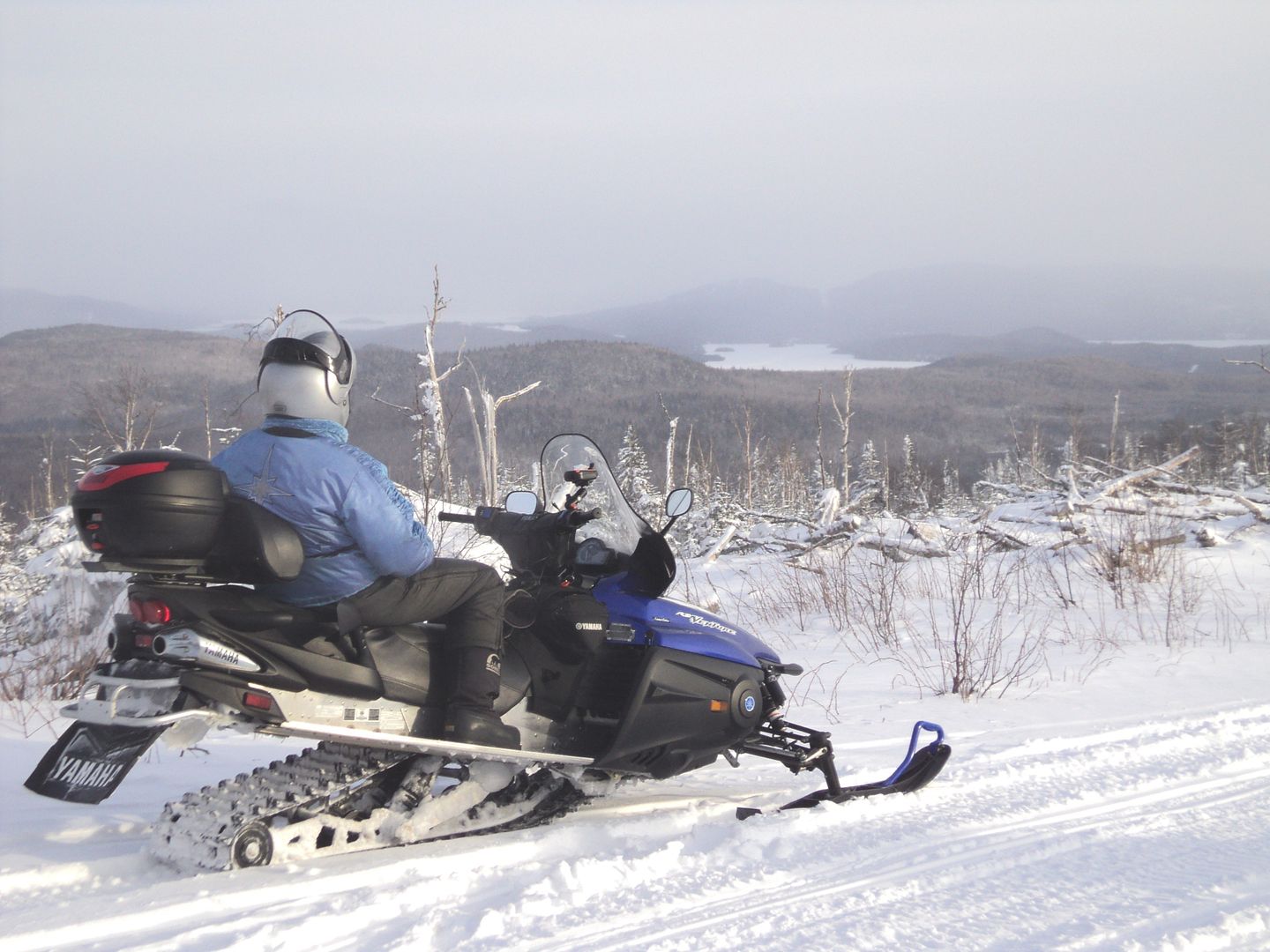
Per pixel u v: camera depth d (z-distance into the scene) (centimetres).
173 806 387
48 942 304
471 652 407
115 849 396
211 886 348
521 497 472
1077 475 1822
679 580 1270
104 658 728
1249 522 1528
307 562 377
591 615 451
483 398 1187
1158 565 1227
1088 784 517
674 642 467
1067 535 1381
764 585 1201
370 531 375
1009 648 940
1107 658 895
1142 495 1580
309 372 389
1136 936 334
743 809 468
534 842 412
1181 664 869
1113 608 1103
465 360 1206
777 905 358
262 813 374
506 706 430
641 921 340
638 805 498
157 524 329
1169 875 390
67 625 771
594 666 460
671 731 464
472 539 960
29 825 422
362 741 376
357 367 410
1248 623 1036
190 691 338
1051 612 1090
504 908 340
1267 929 341
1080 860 407
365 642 390
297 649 363
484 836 424
